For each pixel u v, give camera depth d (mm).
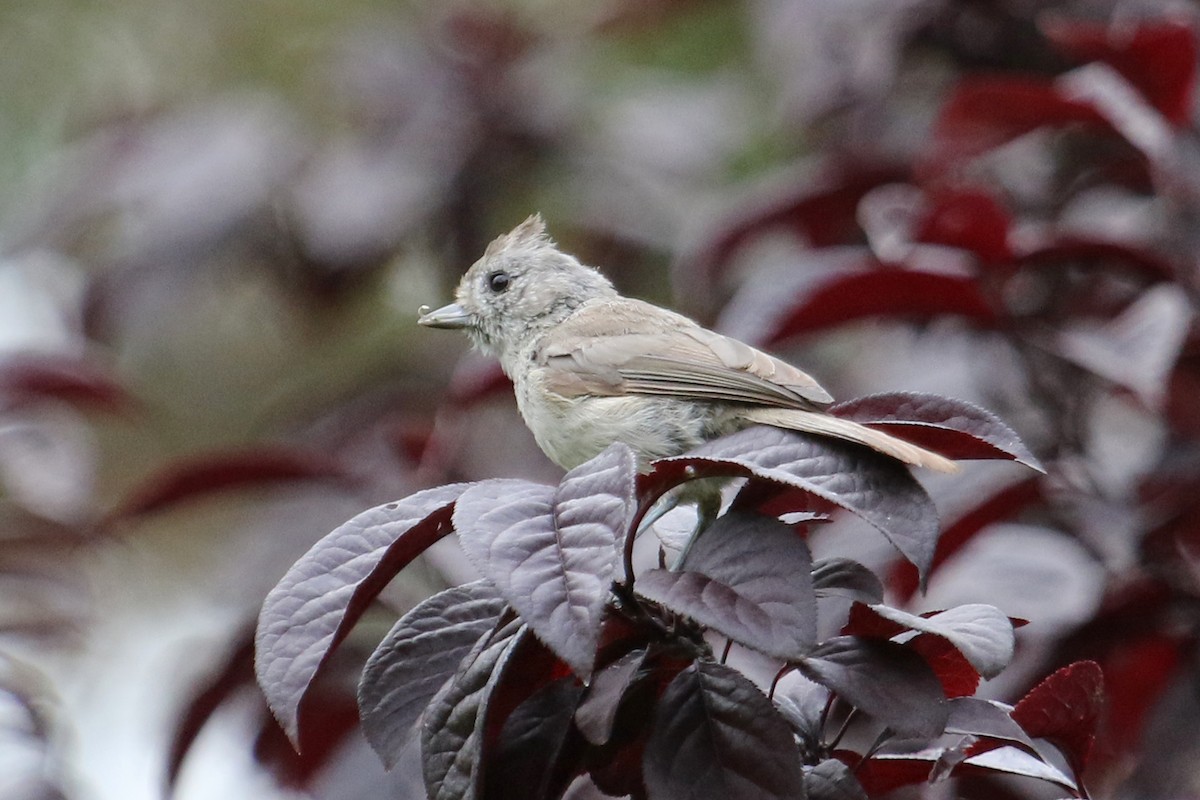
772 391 8242
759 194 11977
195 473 10250
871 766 6020
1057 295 10445
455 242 13539
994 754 6098
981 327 9344
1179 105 9438
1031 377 9836
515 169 13602
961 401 6051
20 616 11531
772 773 5156
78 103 16547
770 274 10242
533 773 5398
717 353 8523
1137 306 9375
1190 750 8805
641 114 14148
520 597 4887
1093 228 9656
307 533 10273
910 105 12867
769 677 7664
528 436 11922
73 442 12438
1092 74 9820
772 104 14602
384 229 12680
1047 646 8680
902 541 5316
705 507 7688
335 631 5430
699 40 15750
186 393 16219
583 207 13656
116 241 13461
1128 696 9172
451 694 5453
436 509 5477
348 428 12672
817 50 12711
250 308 16344
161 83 16594
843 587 5562
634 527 5508
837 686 5227
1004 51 12578
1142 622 8789
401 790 8523
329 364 15508
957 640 5016
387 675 5723
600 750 5523
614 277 13945
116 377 12172
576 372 9195
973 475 8836
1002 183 11883
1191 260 9086
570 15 15695
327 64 14039
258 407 16156
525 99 13539
